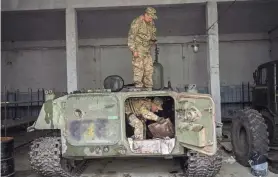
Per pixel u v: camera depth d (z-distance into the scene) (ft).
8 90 40.11
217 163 13.64
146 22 16.44
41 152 13.79
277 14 33.47
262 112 18.84
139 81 16.28
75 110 13.56
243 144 16.89
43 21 33.71
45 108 13.80
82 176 15.40
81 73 39.70
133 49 16.19
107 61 39.65
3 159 14.71
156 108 15.03
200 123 11.89
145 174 15.66
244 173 15.44
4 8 28.09
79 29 35.58
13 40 38.91
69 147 13.58
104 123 13.47
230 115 39.17
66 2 28.12
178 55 39.37
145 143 13.38
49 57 40.14
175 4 28.22
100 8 28.45
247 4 30.81
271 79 17.54
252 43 39.22
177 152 13.28
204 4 28.58
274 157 15.80
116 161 18.76
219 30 37.65
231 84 39.29
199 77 39.14
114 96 13.51
